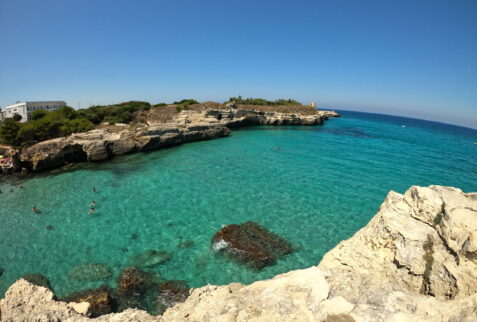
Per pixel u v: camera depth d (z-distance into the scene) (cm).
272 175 2933
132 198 2312
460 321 533
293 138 5597
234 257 1497
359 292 712
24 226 1869
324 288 733
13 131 3700
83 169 3194
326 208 2117
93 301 1174
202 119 5916
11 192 2503
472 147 6162
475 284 623
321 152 4209
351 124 10250
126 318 744
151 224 1875
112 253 1561
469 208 757
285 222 1888
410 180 2895
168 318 736
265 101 10144
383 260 842
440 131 11619
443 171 3344
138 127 4869
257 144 4772
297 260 1477
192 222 1897
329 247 1603
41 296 903
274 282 788
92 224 1886
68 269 1431
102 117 6106
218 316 675
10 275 1394
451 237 725
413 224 834
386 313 629
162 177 2839
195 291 912
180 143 4703
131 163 3428
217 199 2277
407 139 6625
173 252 1556
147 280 1334
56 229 1827
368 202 2248
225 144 4722
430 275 730
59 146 3328
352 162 3609
